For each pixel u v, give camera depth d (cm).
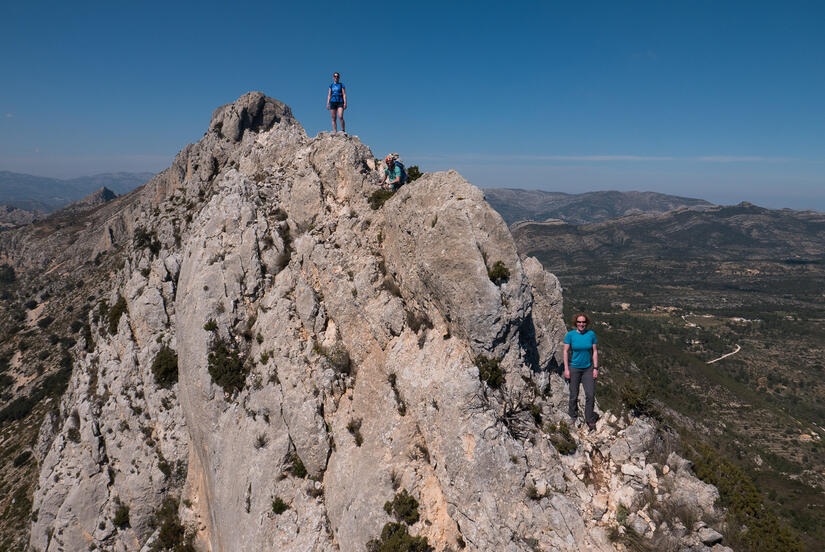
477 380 1695
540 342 2117
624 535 1422
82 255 19750
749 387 17100
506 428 1656
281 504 2233
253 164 4188
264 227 3177
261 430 2488
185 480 3556
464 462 1612
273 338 2688
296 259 2869
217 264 3109
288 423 2388
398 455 1842
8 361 14000
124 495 3694
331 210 3009
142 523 3584
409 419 1888
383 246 2464
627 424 1819
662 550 1368
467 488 1587
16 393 12162
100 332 5084
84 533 3781
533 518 1484
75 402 4534
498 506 1526
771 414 11550
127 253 6397
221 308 3019
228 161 5409
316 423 2253
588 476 1636
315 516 2111
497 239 1873
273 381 2539
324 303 2595
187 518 3288
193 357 3020
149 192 16900
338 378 2334
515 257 1869
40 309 16912
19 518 6581
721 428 9325
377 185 2861
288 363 2511
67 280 17775
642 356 13462
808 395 16438
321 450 2220
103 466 3888
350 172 2986
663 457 1681
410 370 1947
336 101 3428
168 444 3578
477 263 1800
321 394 2339
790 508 4794
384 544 1681
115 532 3675
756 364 19488
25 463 8300
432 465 1755
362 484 1892
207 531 3142
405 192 2267
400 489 1794
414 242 2116
